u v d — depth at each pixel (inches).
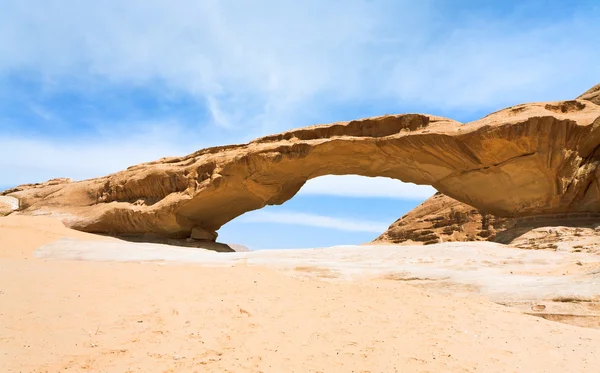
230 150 982.4
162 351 249.1
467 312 337.1
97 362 231.9
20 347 244.4
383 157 890.1
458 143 796.0
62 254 660.1
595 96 913.5
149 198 1019.9
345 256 619.2
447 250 600.7
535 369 233.1
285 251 688.4
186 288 389.1
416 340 272.1
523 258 534.9
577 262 480.4
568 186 741.3
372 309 342.6
